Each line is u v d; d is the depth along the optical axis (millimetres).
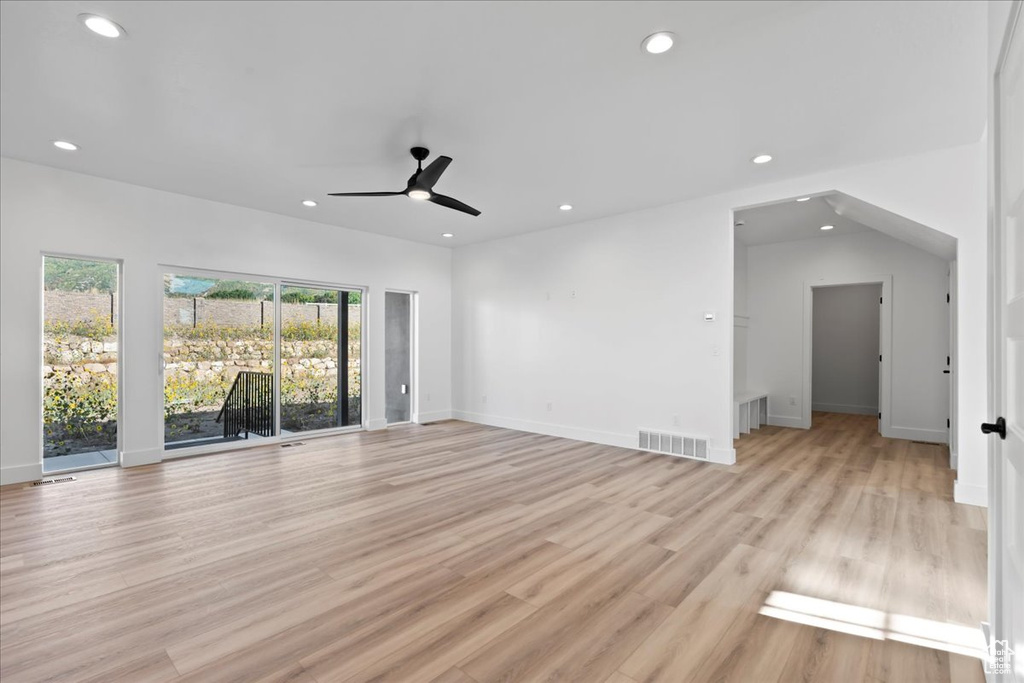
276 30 2256
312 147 3623
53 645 1858
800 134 3375
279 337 5699
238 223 5234
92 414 4488
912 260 5844
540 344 6309
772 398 6949
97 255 4348
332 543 2824
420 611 2119
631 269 5402
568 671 1732
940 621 2049
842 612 2121
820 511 3369
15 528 3020
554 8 2102
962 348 3559
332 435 6117
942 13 2115
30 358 4035
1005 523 1439
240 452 5176
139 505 3459
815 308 8328
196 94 2854
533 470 4457
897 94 2826
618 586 2344
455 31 2264
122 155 3814
